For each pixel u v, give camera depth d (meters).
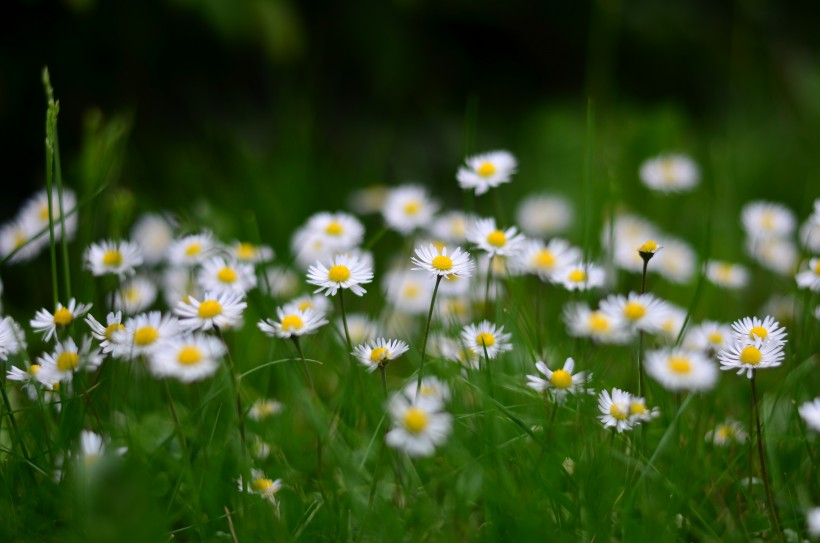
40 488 1.16
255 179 1.62
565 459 1.18
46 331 1.18
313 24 1.93
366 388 1.22
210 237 1.28
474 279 1.28
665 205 1.66
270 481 1.17
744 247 1.56
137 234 1.38
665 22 2.14
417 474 1.17
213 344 1.16
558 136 1.88
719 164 1.81
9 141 1.72
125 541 1.13
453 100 2.09
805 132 2.09
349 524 1.16
